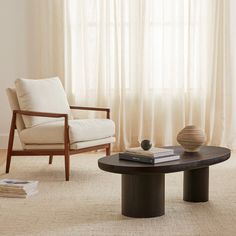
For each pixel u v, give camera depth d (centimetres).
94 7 575
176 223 292
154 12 580
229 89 584
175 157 310
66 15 577
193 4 575
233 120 589
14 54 592
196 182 340
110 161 306
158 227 285
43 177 431
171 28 577
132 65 581
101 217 306
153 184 305
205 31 582
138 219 301
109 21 574
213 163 316
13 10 588
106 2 572
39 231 280
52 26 578
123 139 582
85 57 577
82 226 288
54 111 465
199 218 302
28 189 362
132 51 580
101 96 581
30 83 457
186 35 582
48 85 475
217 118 587
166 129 587
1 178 428
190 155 327
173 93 585
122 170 291
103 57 580
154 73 585
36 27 585
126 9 577
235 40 582
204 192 341
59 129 422
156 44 584
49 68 582
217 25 575
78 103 584
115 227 286
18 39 590
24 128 449
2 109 597
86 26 577
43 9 579
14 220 302
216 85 584
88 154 556
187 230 279
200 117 586
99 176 433
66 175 417
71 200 350
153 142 588
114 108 583
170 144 589
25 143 440
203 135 340
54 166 482
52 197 359
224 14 577
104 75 582
